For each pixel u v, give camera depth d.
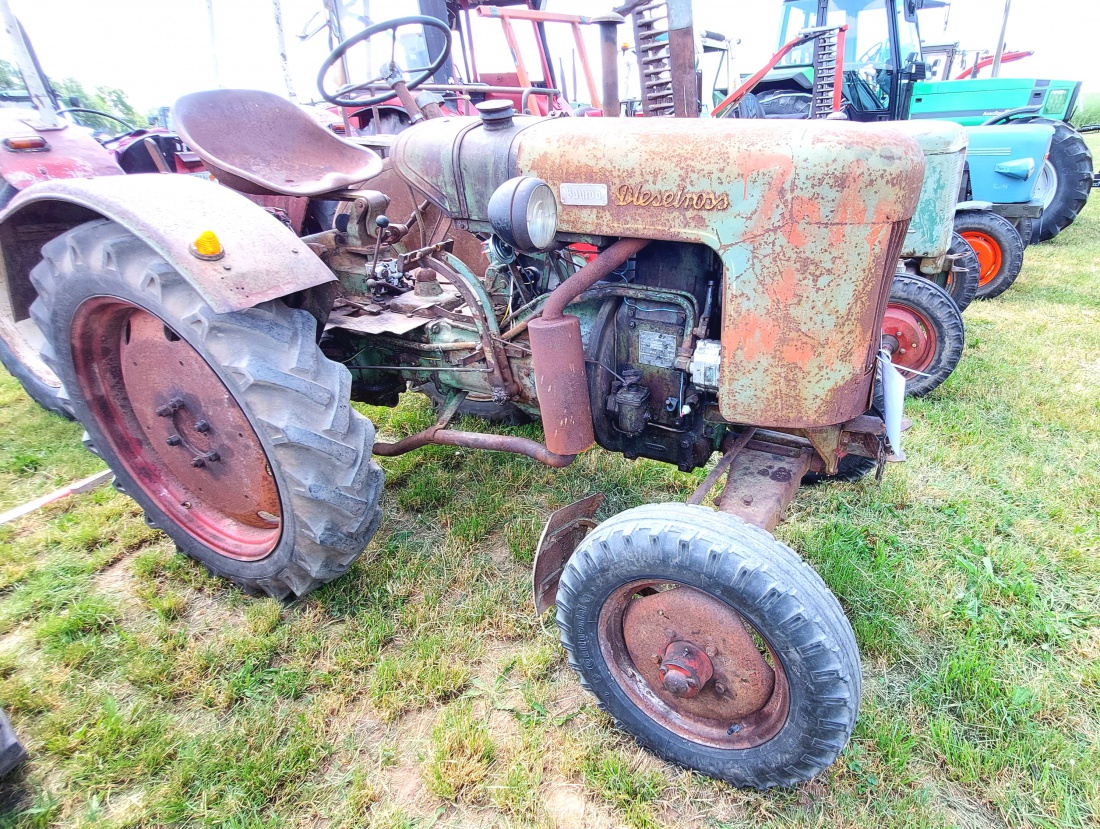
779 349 1.63
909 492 2.84
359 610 2.23
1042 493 2.80
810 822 1.59
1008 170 5.90
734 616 1.54
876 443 1.98
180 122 2.25
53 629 2.14
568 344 1.76
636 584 1.62
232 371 1.85
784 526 2.64
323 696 1.94
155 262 1.89
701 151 1.59
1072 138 6.80
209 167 2.32
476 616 2.21
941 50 9.45
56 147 3.42
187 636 2.13
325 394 1.95
